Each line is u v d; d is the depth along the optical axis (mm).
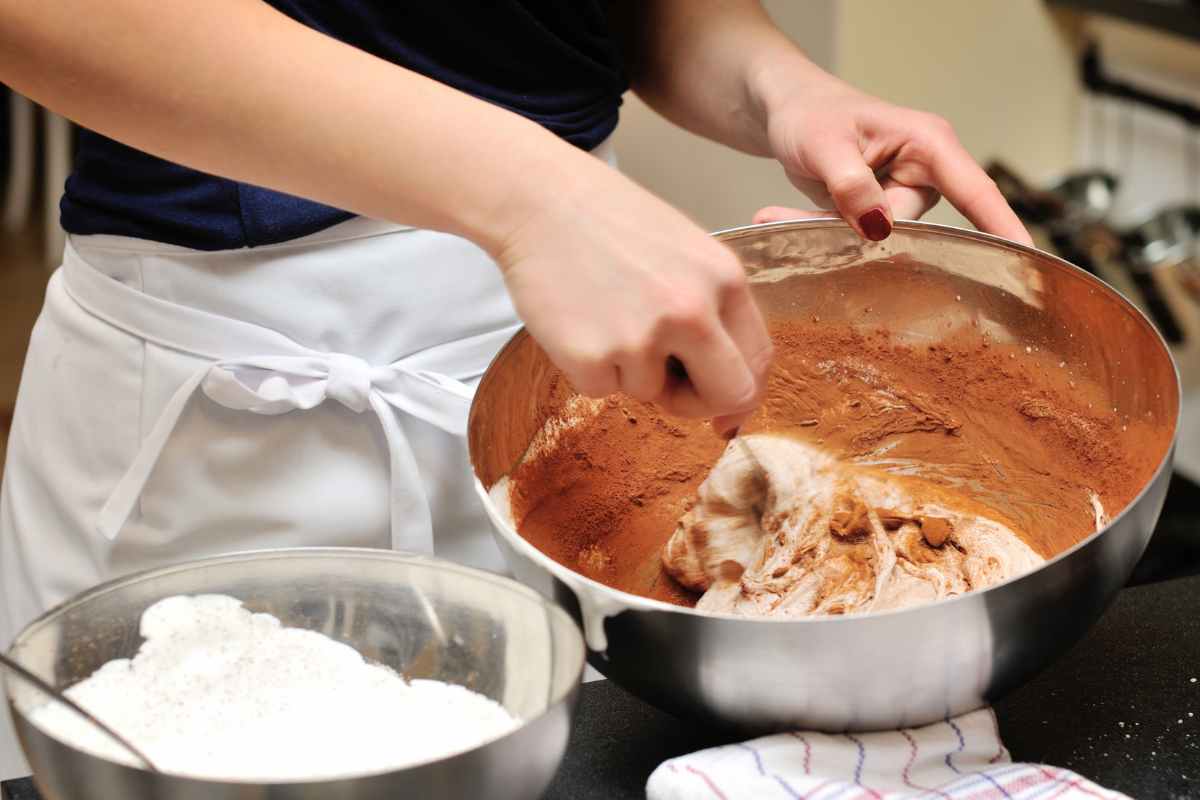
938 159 1473
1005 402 1429
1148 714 1281
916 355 1456
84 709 1103
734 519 1452
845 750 1186
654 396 1207
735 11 1631
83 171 1466
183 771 1121
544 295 1189
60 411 1507
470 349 1471
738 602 1402
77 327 1475
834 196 1435
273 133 1209
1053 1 2939
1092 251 2707
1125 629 1358
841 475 1464
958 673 1173
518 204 1192
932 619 1146
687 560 1438
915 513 1442
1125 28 2971
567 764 1257
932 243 1412
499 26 1453
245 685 1180
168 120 1214
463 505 1507
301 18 1405
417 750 1144
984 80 2982
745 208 3059
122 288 1441
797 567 1411
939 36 2879
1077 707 1288
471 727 1162
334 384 1428
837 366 1475
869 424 1480
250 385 1438
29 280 4398
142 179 1425
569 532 1424
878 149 1494
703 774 1163
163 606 1209
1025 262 1379
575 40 1516
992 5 2912
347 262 1430
